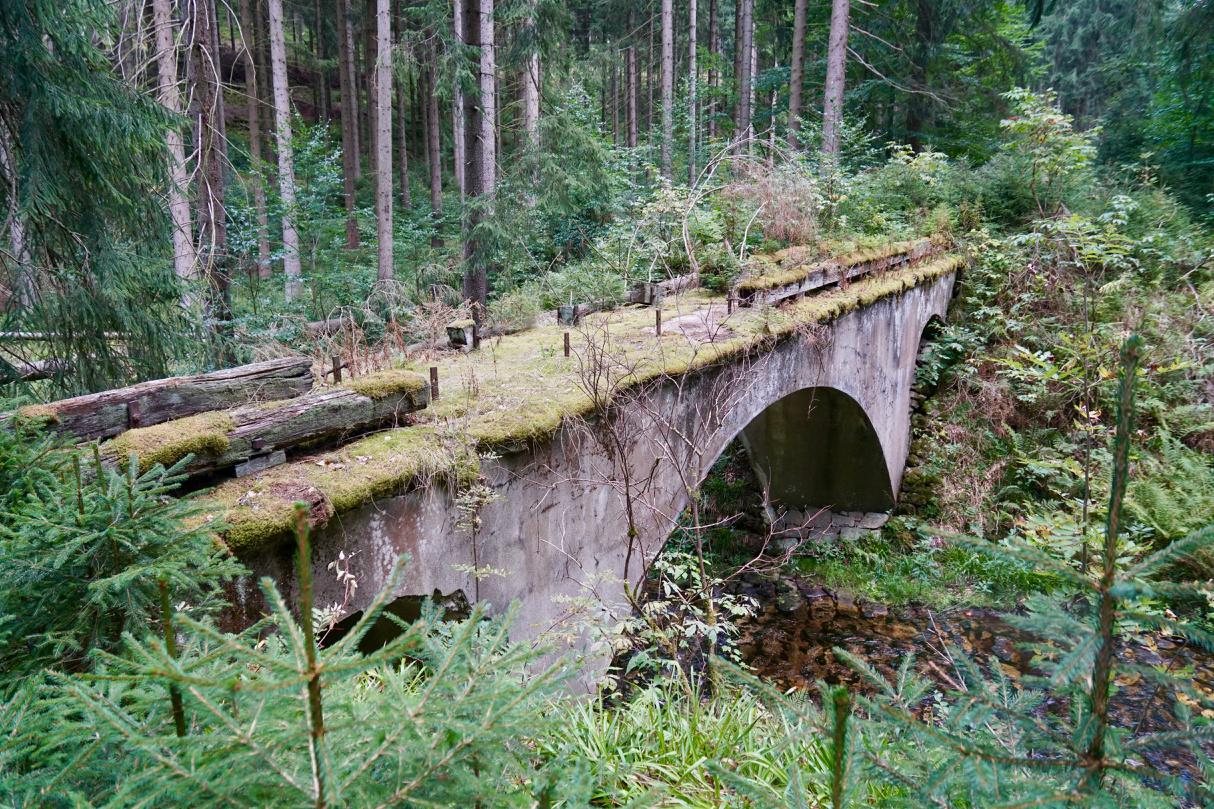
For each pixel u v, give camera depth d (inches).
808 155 479.5
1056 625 59.0
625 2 836.6
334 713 58.2
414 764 55.7
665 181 343.3
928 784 62.0
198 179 380.8
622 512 182.1
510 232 410.3
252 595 102.0
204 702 49.4
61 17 198.8
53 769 57.5
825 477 421.4
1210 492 311.4
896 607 356.2
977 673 79.0
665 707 135.9
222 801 49.5
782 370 250.4
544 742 105.6
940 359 439.8
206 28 359.9
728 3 1016.2
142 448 103.0
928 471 418.9
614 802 102.7
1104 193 480.4
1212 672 252.8
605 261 341.1
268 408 121.5
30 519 71.9
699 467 208.8
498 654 68.6
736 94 807.7
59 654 68.1
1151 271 424.5
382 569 119.9
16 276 204.7
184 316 245.1
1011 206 493.4
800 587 374.3
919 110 630.5
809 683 294.7
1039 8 622.5
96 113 202.8
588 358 187.6
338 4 699.4
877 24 631.2
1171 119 602.5
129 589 73.6
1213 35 503.5
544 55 466.9
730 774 67.8
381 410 138.9
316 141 481.1
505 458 142.9
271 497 108.2
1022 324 416.8
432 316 242.1
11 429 95.3
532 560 152.2
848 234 372.2
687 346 206.4
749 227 327.0
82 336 216.7
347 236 649.6
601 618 160.4
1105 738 60.1
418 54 522.6
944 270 410.3
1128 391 55.3
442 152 993.5
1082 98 979.9
